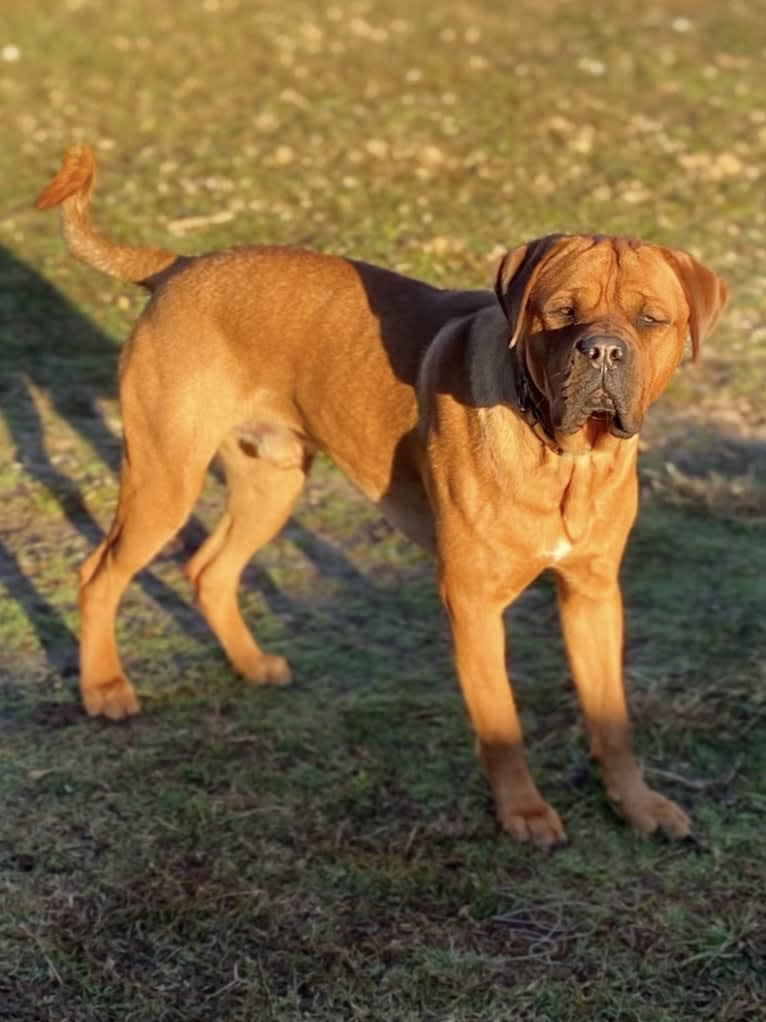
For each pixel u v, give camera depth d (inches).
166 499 185.8
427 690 198.5
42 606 216.8
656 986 147.6
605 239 152.0
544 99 458.3
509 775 169.8
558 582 171.6
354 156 397.4
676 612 217.3
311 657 206.1
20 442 263.9
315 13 562.6
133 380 185.5
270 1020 142.3
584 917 157.2
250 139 410.9
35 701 193.9
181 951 150.8
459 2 596.4
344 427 178.7
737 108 460.8
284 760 182.7
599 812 175.2
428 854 166.6
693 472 260.5
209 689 197.9
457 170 390.6
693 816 174.9
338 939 153.0
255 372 183.3
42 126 418.3
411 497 176.7
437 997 145.6
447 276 323.6
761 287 331.0
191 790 176.2
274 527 199.3
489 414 158.7
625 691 197.5
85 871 161.8
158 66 483.5
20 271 326.6
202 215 354.3
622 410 145.1
